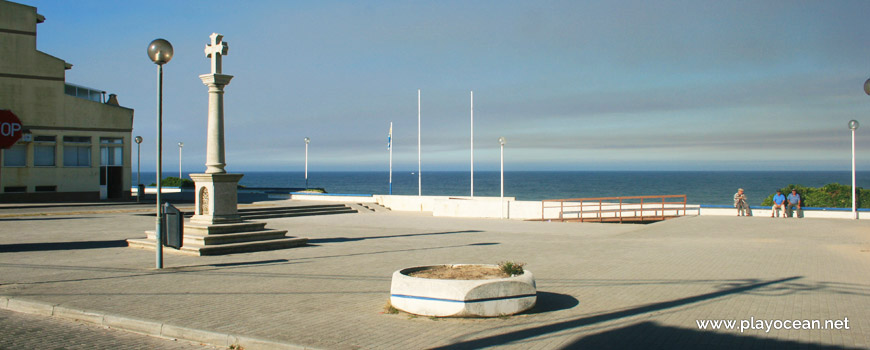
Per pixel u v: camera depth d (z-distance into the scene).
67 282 11.38
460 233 22.62
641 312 8.47
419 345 6.82
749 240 18.88
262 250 16.77
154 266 13.61
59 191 38.41
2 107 35.84
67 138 38.75
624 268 13.00
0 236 19.84
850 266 13.07
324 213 35.12
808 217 28.09
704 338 7.01
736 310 8.55
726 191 114.88
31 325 8.36
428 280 8.38
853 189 27.58
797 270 12.52
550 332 7.36
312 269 13.21
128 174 41.47
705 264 13.54
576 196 102.38
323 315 8.44
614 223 27.98
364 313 8.58
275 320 8.12
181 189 53.12
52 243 18.02
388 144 48.00
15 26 36.44
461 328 7.60
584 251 16.39
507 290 8.33
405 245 18.28
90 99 42.12
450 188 140.12
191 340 7.54
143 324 8.02
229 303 9.38
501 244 18.53
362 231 23.42
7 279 11.70
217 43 16.50
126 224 24.41
